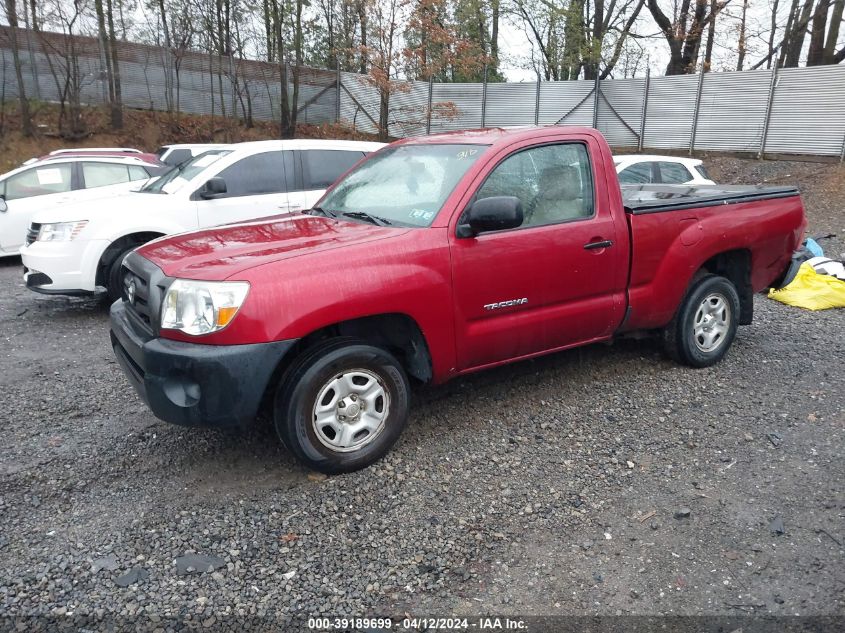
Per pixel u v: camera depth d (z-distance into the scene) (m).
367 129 26.58
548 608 2.72
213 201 7.27
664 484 3.64
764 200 5.37
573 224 4.29
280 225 4.21
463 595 2.80
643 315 4.76
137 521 3.28
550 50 25.28
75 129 21.06
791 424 4.34
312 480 3.64
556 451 3.99
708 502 3.47
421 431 4.23
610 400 4.71
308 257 3.46
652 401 4.70
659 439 4.14
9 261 10.83
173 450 3.99
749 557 3.03
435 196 4.00
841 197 15.16
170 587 2.81
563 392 4.84
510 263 4.00
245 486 3.59
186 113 25.05
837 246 11.60
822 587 2.82
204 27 24.41
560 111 23.69
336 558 3.01
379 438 3.75
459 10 24.16
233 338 3.25
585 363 5.39
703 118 20.47
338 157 8.12
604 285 4.48
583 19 24.89
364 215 4.23
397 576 2.90
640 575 2.92
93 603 2.72
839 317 6.96
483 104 24.72
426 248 3.72
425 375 3.91
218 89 25.66
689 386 4.96
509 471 3.76
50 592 2.78
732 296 5.29
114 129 22.09
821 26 22.66
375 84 23.22
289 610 2.70
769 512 3.38
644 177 10.33
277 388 3.49
